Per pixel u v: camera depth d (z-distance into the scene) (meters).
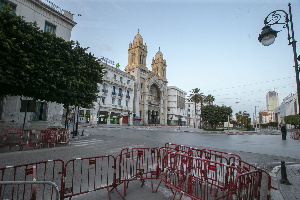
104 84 42.75
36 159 7.33
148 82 60.69
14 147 9.61
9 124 15.20
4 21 9.32
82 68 13.10
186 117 89.38
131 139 15.59
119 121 46.97
